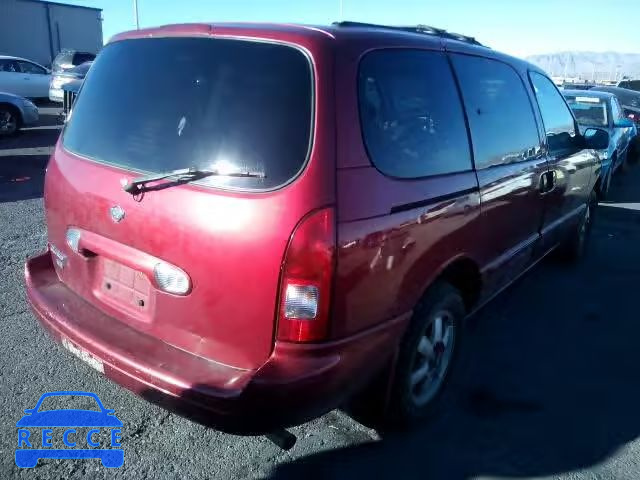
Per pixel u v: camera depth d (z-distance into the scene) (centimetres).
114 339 250
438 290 296
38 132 1375
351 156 230
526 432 313
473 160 314
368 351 245
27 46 2717
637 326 455
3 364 344
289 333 219
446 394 346
